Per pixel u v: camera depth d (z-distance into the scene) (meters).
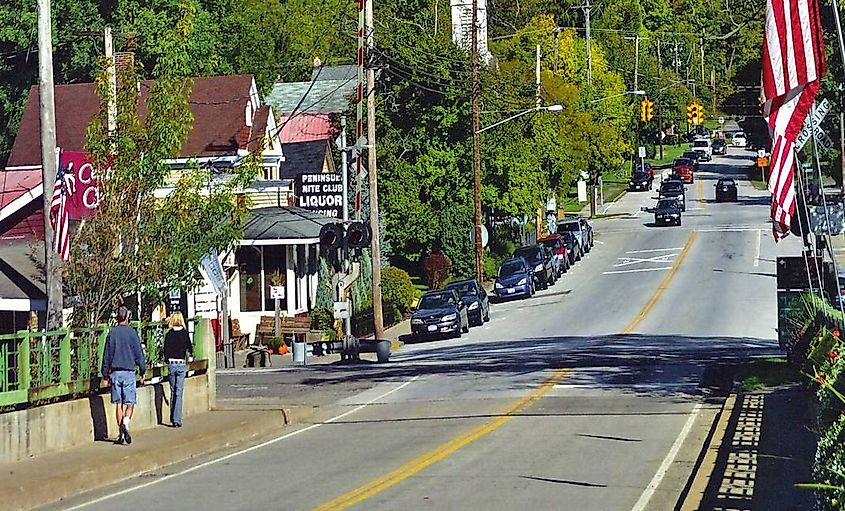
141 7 83.50
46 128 31.72
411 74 87.38
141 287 36.84
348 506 20.50
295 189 77.00
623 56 183.12
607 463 24.64
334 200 76.56
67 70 84.31
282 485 23.23
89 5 83.06
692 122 185.12
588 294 79.50
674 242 103.94
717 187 136.12
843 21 36.78
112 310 36.84
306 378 48.22
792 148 25.75
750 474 21.66
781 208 26.16
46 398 27.08
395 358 58.06
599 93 134.38
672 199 119.00
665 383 39.41
